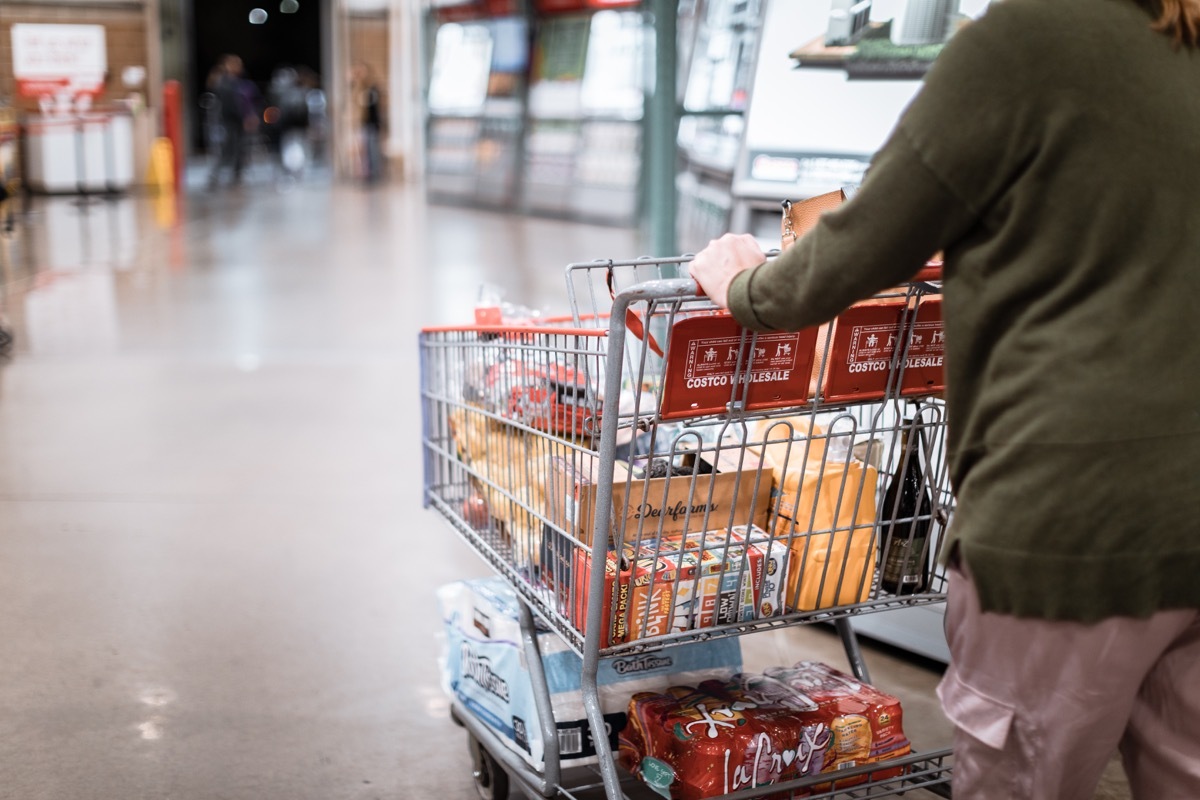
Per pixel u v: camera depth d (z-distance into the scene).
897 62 3.19
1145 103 1.28
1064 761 1.39
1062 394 1.28
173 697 2.76
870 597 2.07
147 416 5.21
